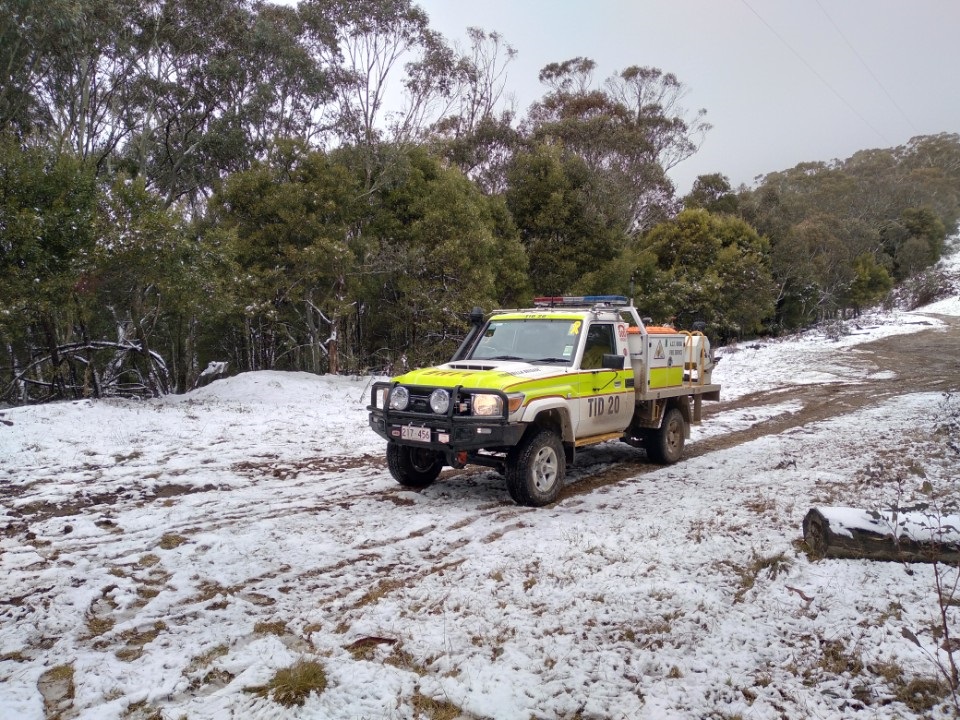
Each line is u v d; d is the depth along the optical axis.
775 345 36.00
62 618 4.29
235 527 6.20
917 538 4.97
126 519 6.45
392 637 3.98
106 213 14.16
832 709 3.30
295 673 3.53
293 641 4.00
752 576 4.85
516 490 6.85
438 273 20.58
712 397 10.23
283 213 18.31
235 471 8.56
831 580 4.76
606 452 9.98
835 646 3.88
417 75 23.38
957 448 9.26
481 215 22.09
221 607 4.46
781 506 6.58
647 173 33.78
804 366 25.72
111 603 4.57
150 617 4.31
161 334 24.19
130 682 3.50
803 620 4.20
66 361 17.83
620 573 4.89
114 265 13.62
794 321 49.56
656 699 3.36
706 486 7.68
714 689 3.47
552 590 4.62
